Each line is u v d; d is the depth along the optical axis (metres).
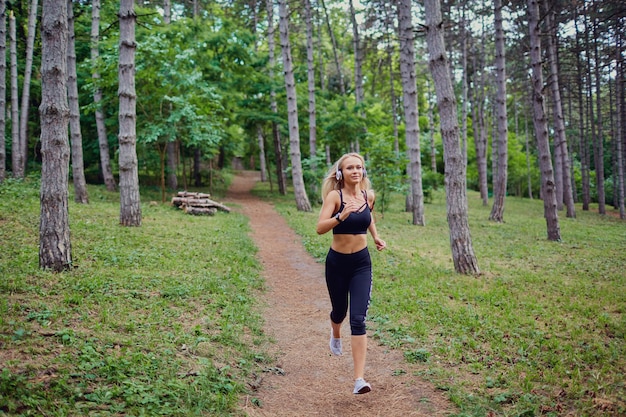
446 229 16.06
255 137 29.66
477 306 6.58
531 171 43.00
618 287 7.71
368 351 5.13
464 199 8.88
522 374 4.31
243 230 13.54
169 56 17.39
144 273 7.13
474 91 34.22
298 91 25.30
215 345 4.86
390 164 19.89
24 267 6.50
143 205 16.12
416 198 17.11
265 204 22.52
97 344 4.23
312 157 22.02
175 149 24.44
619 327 5.52
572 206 23.31
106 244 8.70
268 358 4.84
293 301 7.30
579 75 25.97
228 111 23.66
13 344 3.90
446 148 8.91
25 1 22.19
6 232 8.88
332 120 23.33
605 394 3.82
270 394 4.09
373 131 31.27
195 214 15.30
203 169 32.84
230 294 6.72
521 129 52.72
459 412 3.70
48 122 6.59
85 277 6.45
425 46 33.12
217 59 23.48
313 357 5.07
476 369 4.48
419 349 5.00
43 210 6.62
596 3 18.09
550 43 20.97
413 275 8.45
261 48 37.19
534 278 8.33
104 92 18.88
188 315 5.66
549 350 4.86
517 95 37.56
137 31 19.06
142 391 3.46
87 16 22.11
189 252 9.04
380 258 10.02
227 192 27.12
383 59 29.12
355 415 3.77
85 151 25.00
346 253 4.11
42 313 4.79
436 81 8.92
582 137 29.72
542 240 13.83
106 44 17.16
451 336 5.40
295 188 19.84
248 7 30.84
